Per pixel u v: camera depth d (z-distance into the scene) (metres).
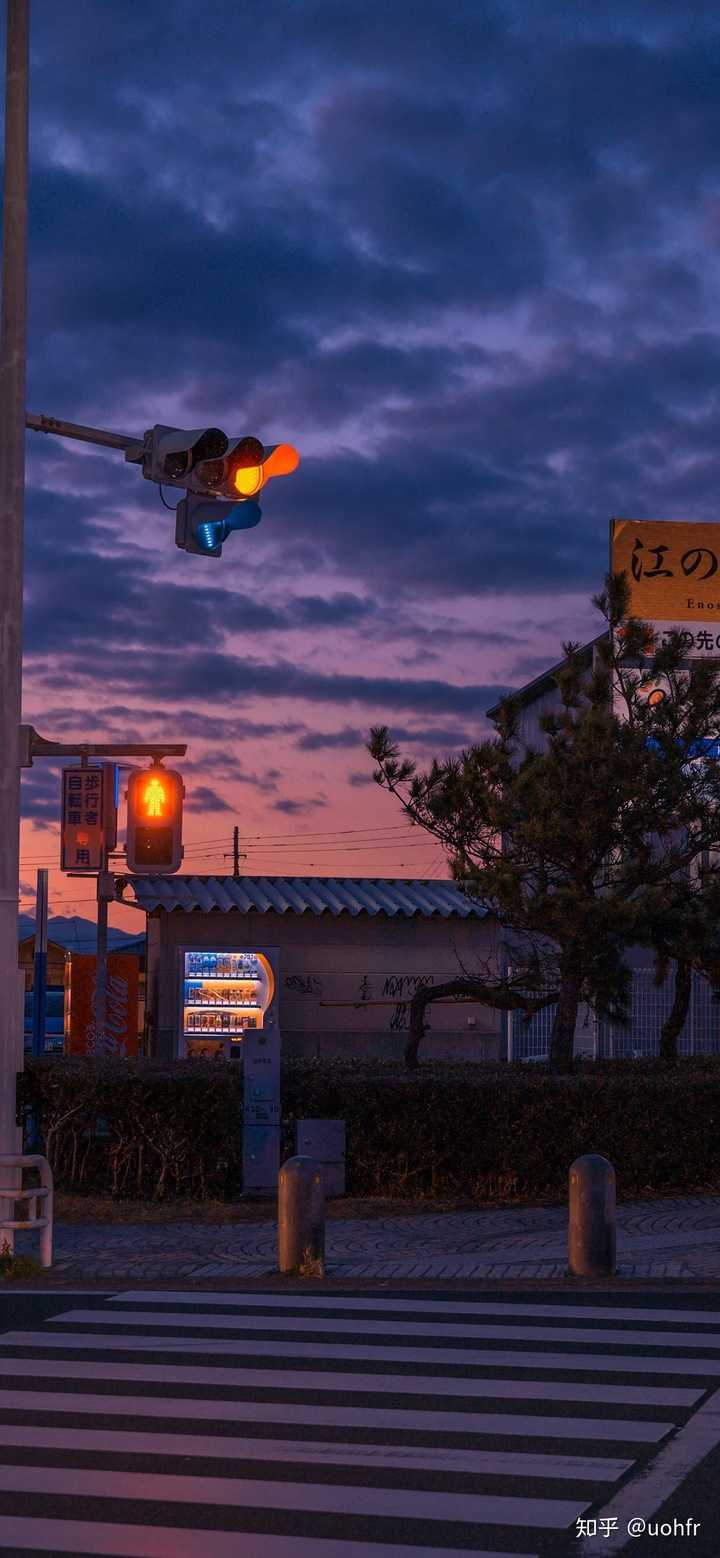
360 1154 15.59
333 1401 8.05
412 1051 18.95
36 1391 8.30
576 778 17.03
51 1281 11.80
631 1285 11.46
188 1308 10.65
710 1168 15.97
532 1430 7.50
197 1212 14.87
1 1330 9.90
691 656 25.08
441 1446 7.24
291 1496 6.55
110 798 15.18
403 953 27.38
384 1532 6.11
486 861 17.77
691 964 18.53
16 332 12.91
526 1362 8.92
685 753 17.61
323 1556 5.84
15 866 12.86
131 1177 15.80
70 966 25.36
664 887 17.22
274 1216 14.71
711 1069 19.44
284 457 12.40
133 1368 8.80
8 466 12.86
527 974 18.83
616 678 18.97
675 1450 7.17
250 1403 8.02
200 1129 15.60
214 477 12.27
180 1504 6.45
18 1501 6.50
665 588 25.27
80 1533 6.11
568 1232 12.77
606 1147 15.60
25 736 13.00
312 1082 15.95
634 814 17.28
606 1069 19.50
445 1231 13.77
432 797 17.67
